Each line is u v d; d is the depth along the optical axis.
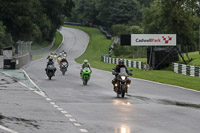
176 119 37.22
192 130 31.81
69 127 32.09
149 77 103.38
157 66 143.25
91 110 42.34
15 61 123.75
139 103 49.59
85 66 79.69
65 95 57.50
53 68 88.06
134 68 151.12
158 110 43.38
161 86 77.56
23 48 159.12
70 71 117.62
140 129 31.78
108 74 109.62
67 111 41.25
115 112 41.16
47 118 36.44
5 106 44.06
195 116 39.34
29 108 42.88
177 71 126.38
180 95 61.50
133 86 76.62
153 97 57.34
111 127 32.44
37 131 30.19
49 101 49.72
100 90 66.75
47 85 73.69
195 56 173.25
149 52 147.12
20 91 61.62
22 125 32.53
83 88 69.62
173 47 144.00
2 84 73.12
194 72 111.06
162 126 33.38
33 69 123.31
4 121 34.28
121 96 56.72
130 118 37.38
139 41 139.62
